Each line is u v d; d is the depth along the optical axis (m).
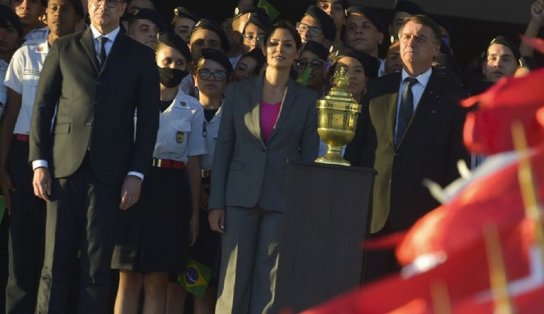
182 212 20.00
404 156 18.77
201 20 23.89
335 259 16.47
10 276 20.16
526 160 4.30
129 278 19.83
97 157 18.41
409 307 4.18
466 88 22.67
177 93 20.56
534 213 4.14
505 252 4.18
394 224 18.62
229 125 19.84
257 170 19.42
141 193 19.70
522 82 4.58
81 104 18.56
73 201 18.41
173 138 19.98
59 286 18.36
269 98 19.80
